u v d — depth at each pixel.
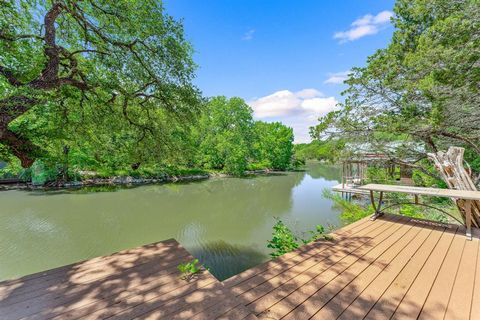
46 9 5.10
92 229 8.59
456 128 6.60
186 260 2.51
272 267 2.43
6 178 17.20
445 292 1.96
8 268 5.82
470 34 4.82
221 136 27.02
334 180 22.70
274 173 30.61
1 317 1.58
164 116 7.32
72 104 6.10
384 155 9.14
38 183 16.62
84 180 18.09
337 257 2.67
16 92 3.82
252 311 1.73
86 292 1.90
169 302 1.77
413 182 11.98
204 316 1.61
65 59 5.39
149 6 5.56
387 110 7.03
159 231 8.36
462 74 4.85
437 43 5.36
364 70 7.26
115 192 16.20
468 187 3.97
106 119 6.64
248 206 11.90
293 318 1.65
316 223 8.75
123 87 6.39
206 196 14.86
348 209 9.62
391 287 2.04
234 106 30.64
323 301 1.85
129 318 1.58
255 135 33.31
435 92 5.22
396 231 3.58
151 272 2.25
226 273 5.37
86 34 5.38
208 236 7.80
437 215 6.47
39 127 5.70
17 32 4.25
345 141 8.50
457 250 2.83
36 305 1.72
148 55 6.02
